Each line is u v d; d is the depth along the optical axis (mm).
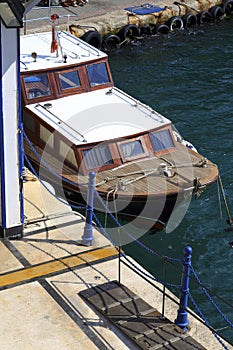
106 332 25078
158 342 24281
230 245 39469
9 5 26000
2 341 24578
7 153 28328
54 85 42594
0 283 27375
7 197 29094
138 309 25953
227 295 35594
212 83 59344
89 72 43844
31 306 26266
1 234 29984
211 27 72875
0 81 27250
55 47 44344
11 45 26984
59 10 68188
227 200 43312
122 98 43125
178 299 26703
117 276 27969
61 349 24328
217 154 48688
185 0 73938
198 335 25094
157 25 69750
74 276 27906
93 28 65875
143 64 63156
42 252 29234
